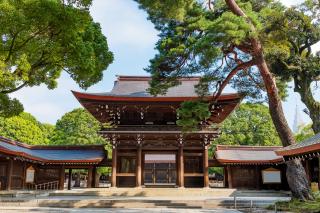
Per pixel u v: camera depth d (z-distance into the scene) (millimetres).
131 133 34844
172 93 37750
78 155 38781
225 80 27422
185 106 25875
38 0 17453
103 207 25375
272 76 25656
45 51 19516
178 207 25250
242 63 26109
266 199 27812
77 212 21062
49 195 31609
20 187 34156
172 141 36250
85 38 21250
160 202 26078
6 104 20281
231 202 25734
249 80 30750
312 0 24391
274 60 27188
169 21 26156
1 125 56125
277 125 25016
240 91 31203
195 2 25156
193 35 25031
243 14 24016
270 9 25828
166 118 36812
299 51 28047
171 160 40812
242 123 59562
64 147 40594
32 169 36281
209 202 25734
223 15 20594
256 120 59844
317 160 29500
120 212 21266
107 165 38469
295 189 23281
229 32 19984
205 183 34625
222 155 39062
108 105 35531
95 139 56406
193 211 22125
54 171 37750
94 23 22422
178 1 22656
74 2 19453
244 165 38094
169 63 25203
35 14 17578
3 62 16625
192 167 36031
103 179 67812
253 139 58469
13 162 32594
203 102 26109
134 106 35812
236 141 58750
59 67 20938
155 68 25172
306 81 28109
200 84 26312
